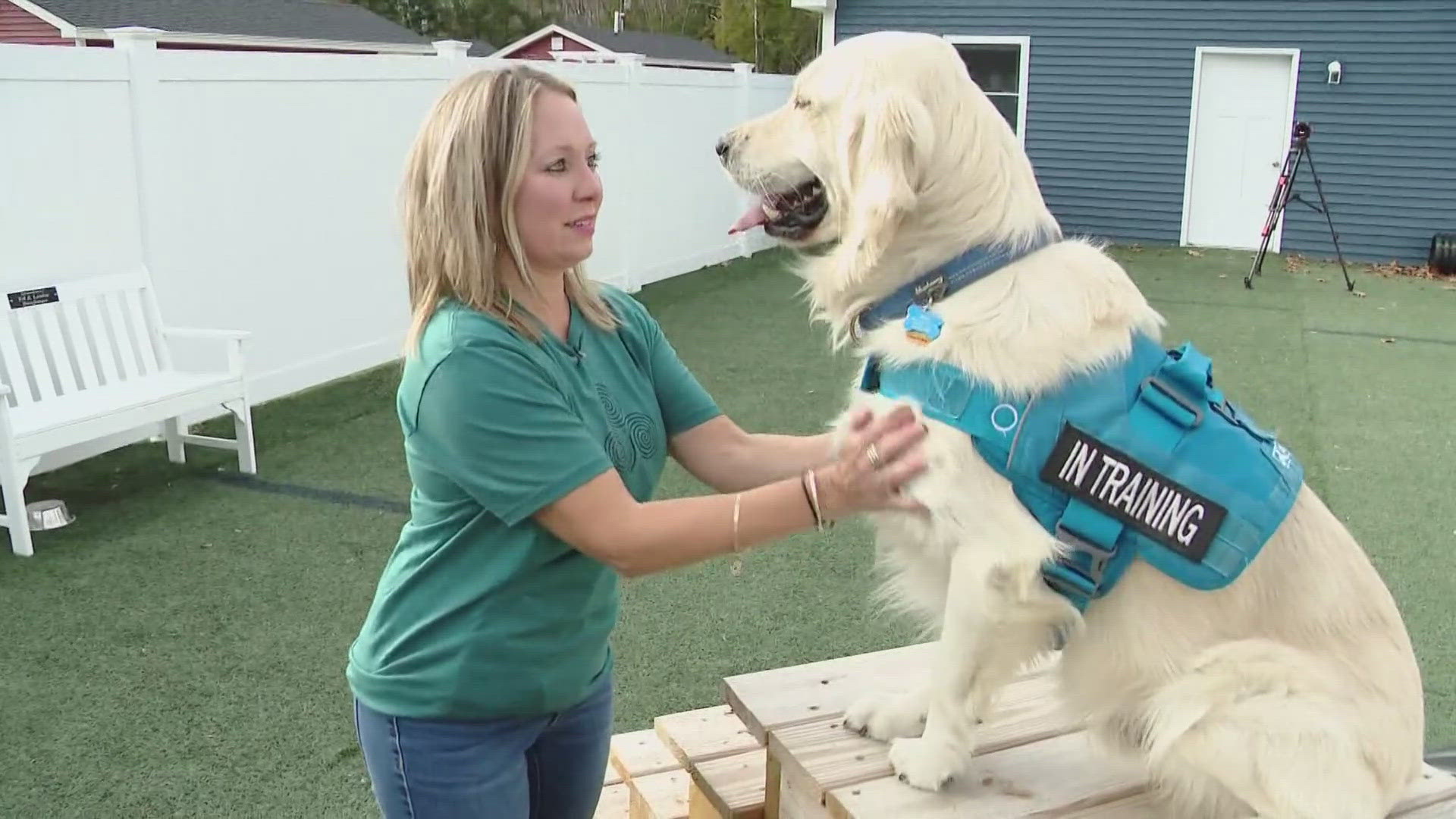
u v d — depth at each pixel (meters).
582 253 1.90
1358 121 14.21
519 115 1.80
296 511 4.89
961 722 2.16
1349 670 2.04
